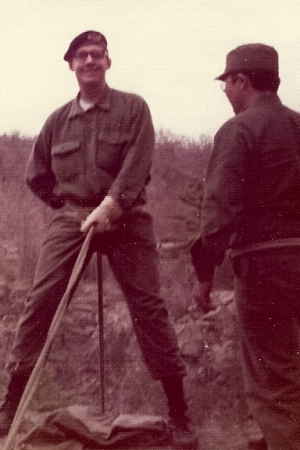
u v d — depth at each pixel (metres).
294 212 3.33
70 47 4.44
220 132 3.38
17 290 6.29
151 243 4.42
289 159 3.34
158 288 4.37
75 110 4.46
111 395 5.27
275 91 3.51
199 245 3.39
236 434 4.48
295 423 3.22
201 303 3.42
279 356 3.27
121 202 4.25
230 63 3.54
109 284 6.69
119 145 4.38
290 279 3.28
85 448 4.05
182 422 4.25
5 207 7.60
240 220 3.31
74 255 4.38
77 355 5.68
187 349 5.48
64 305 3.51
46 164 4.65
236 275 3.41
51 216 7.63
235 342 5.45
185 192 6.46
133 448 4.09
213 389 5.14
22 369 4.32
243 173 3.29
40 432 4.06
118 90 4.50
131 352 5.66
